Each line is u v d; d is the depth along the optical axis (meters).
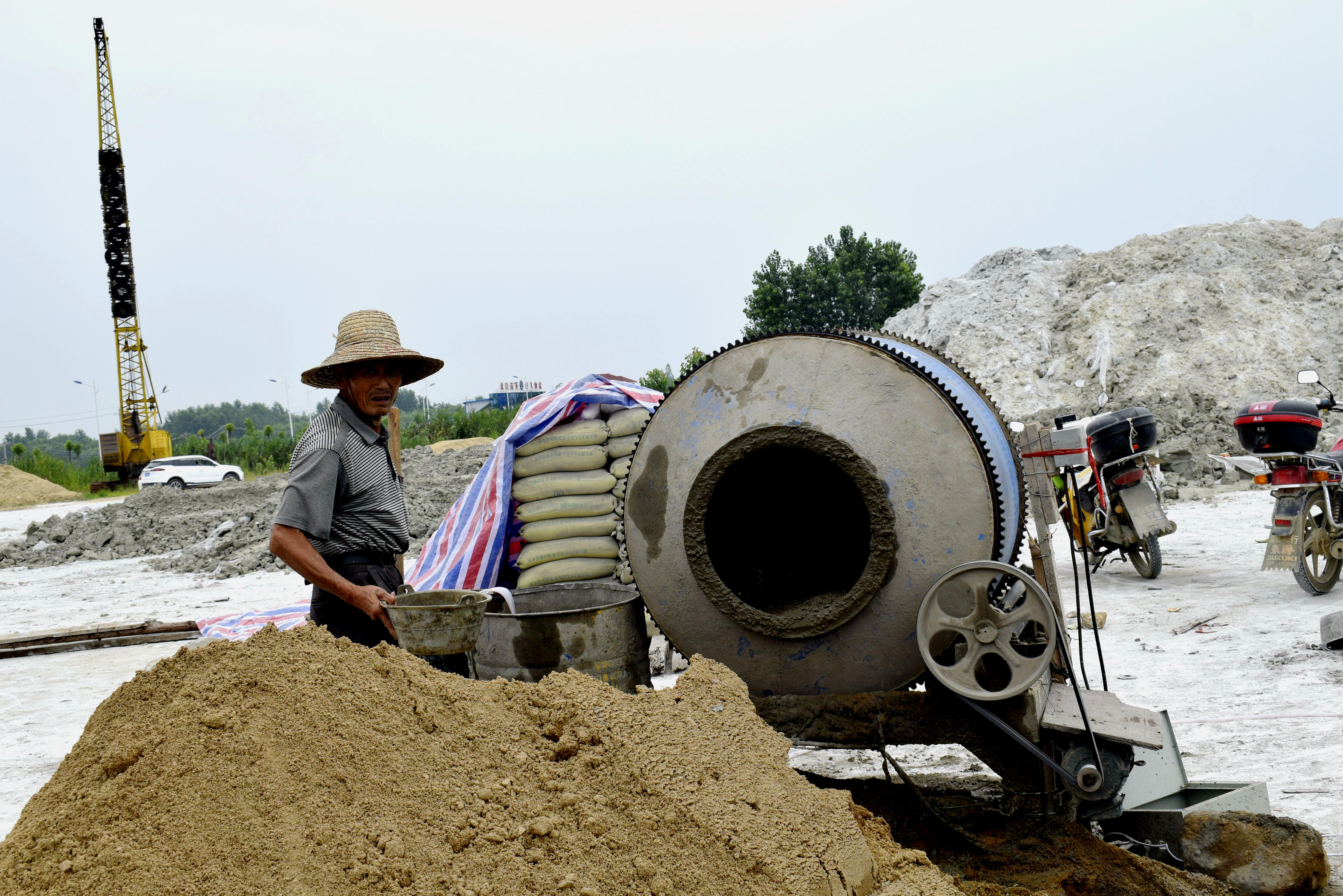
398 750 2.39
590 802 2.33
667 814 2.27
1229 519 11.52
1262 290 21.61
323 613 3.58
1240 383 19.03
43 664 7.57
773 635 3.36
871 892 2.39
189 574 13.55
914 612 3.23
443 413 49.88
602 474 6.13
